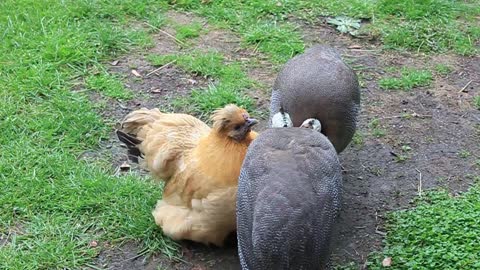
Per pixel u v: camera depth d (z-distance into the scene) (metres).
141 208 2.62
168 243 2.53
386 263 2.44
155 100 3.12
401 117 3.06
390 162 2.85
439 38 3.50
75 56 3.29
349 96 2.59
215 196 2.41
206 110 3.07
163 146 2.50
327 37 3.51
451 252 2.43
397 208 2.66
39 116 2.98
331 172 2.22
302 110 2.57
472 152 2.89
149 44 3.41
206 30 3.51
